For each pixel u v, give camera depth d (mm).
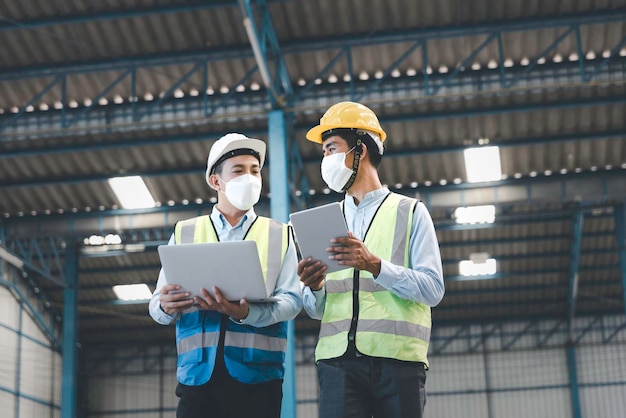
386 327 4344
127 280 29906
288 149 21656
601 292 30797
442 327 32906
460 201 24859
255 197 4875
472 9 20047
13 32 20328
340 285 4500
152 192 25094
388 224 4578
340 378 4332
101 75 21375
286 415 16703
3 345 27344
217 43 20688
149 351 33469
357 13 20141
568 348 31906
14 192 25109
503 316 32438
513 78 21547
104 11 19750
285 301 4641
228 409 4582
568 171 24516
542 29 20438
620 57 21125
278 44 20438
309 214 4164
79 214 25844
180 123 22391
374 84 20938
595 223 27344
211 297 4402
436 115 22344
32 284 29469
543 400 31766
